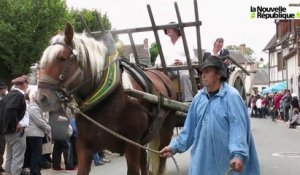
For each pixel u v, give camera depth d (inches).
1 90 401.4
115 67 236.8
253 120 1414.9
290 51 1723.7
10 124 354.9
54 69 213.3
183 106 278.5
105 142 231.5
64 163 478.6
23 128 362.3
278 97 1353.3
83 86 223.8
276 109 1379.2
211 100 179.9
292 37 1699.1
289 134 868.6
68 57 215.9
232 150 169.8
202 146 178.5
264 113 1567.4
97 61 228.1
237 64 357.7
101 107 228.7
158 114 258.8
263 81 3294.8
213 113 177.8
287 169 442.3
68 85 216.5
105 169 437.7
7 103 356.2
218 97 178.7
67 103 217.6
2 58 1187.3
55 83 212.8
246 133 175.0
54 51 214.2
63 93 214.8
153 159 300.8
